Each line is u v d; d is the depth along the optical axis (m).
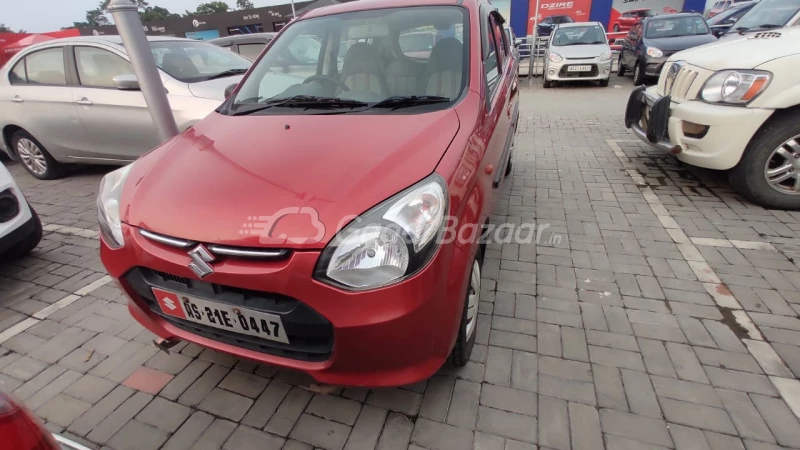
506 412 1.73
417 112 1.96
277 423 1.75
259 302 1.41
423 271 1.35
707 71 3.24
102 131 4.31
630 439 1.59
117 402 1.89
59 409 1.87
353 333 1.33
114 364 2.10
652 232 3.06
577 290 2.46
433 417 1.73
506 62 3.39
